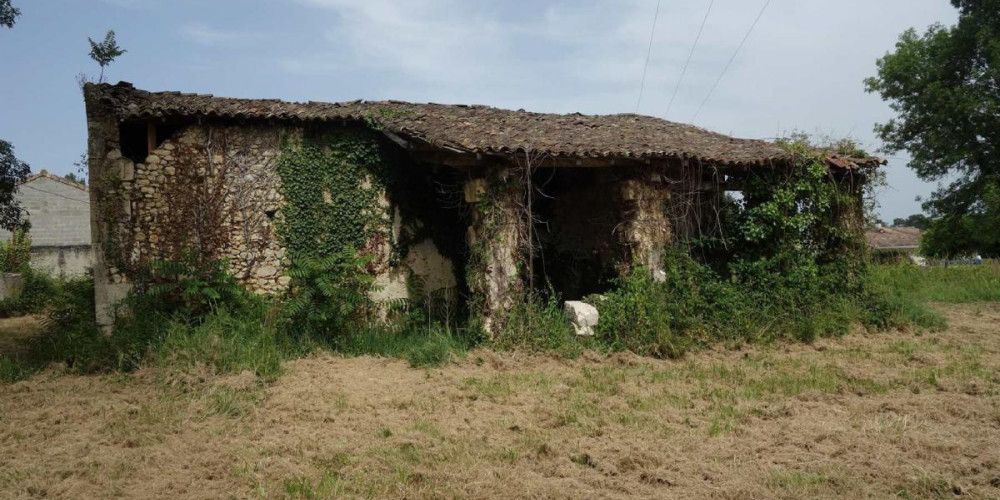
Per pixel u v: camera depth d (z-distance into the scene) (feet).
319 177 40.01
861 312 43.93
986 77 90.84
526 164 36.17
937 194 103.96
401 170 41.78
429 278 42.65
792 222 42.57
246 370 30.68
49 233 95.61
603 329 37.35
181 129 38.27
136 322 34.45
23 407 27.45
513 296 36.65
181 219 37.96
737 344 38.11
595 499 17.85
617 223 42.57
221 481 19.56
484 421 25.02
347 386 29.94
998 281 64.54
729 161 40.57
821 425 23.93
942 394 28.27
